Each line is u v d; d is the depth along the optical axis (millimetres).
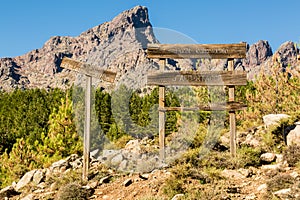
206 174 10742
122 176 11727
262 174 10953
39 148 18234
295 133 12781
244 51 12375
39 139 23391
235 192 9883
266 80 19703
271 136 13523
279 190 9383
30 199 11070
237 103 12375
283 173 10695
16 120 33250
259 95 19922
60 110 18625
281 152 12602
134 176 11609
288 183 9633
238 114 19594
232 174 11047
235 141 12375
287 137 12953
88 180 11734
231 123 12461
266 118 15031
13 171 16906
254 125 16859
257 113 18859
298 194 8828
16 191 12383
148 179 11172
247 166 11703
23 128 29797
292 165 11242
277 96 19172
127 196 10320
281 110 18859
